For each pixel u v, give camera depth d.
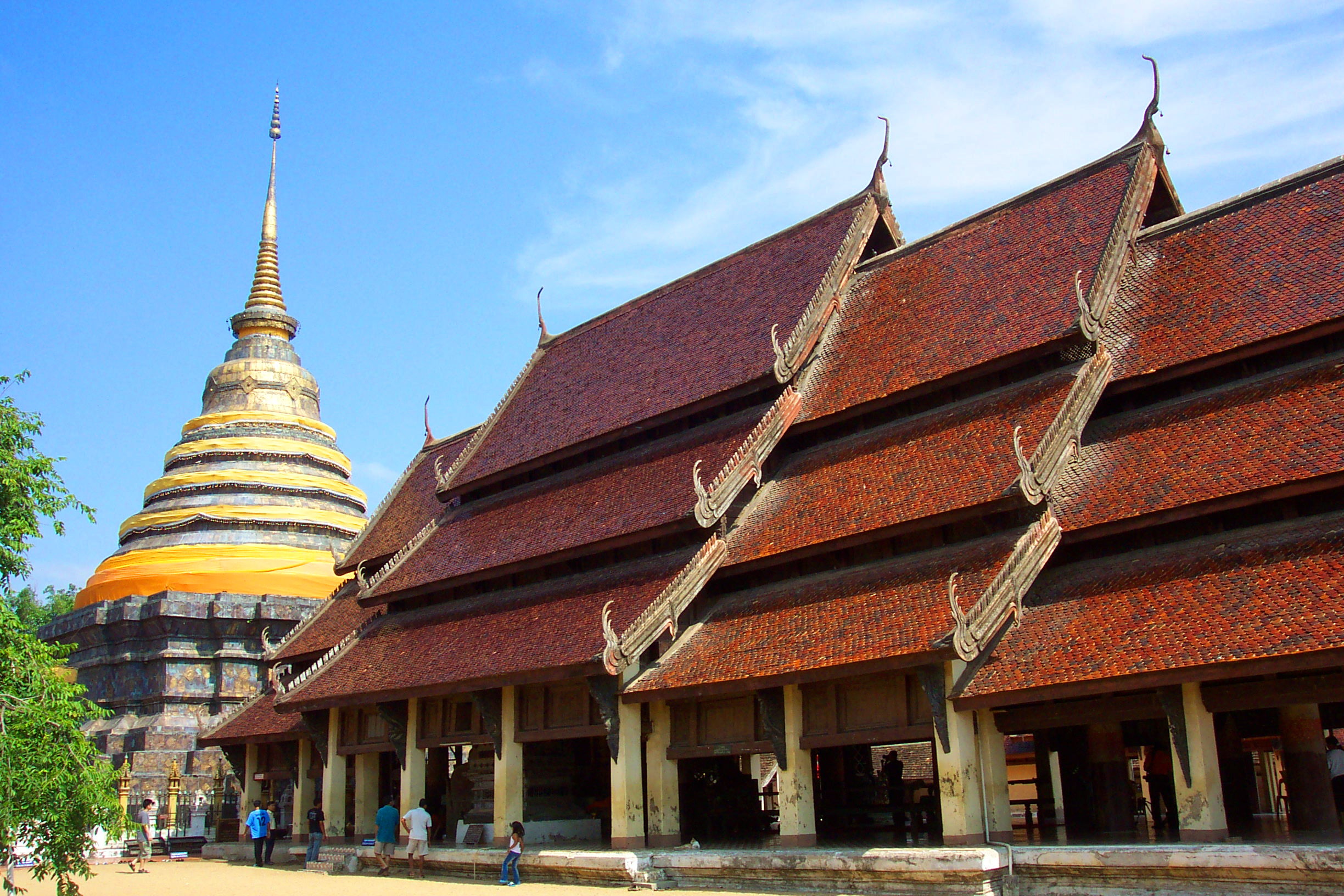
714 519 30.50
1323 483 22.44
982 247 35.00
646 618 28.88
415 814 33.62
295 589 56.97
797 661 26.05
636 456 37.06
